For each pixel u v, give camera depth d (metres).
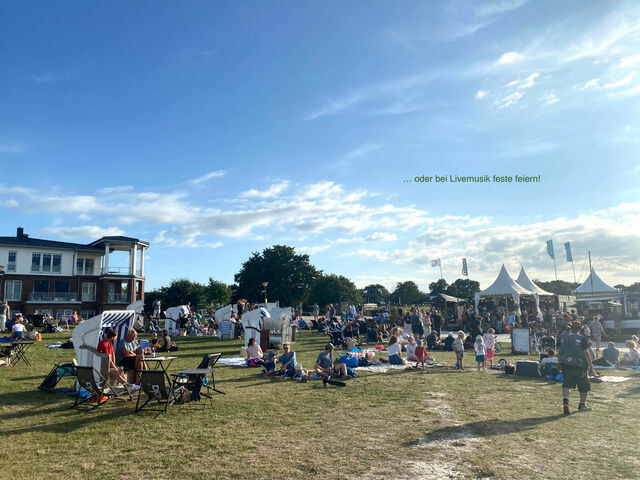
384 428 7.77
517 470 5.85
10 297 49.75
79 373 8.97
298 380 12.65
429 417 8.52
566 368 9.00
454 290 133.25
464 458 6.29
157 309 33.09
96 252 54.72
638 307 30.73
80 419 8.23
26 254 51.22
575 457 6.32
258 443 6.94
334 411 8.99
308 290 82.06
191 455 6.39
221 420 8.24
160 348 19.28
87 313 53.56
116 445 6.80
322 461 6.18
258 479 5.57
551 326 26.20
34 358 16.41
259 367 15.02
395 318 33.25
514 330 20.16
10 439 7.05
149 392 8.78
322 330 30.92
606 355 15.41
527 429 7.71
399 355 16.11
